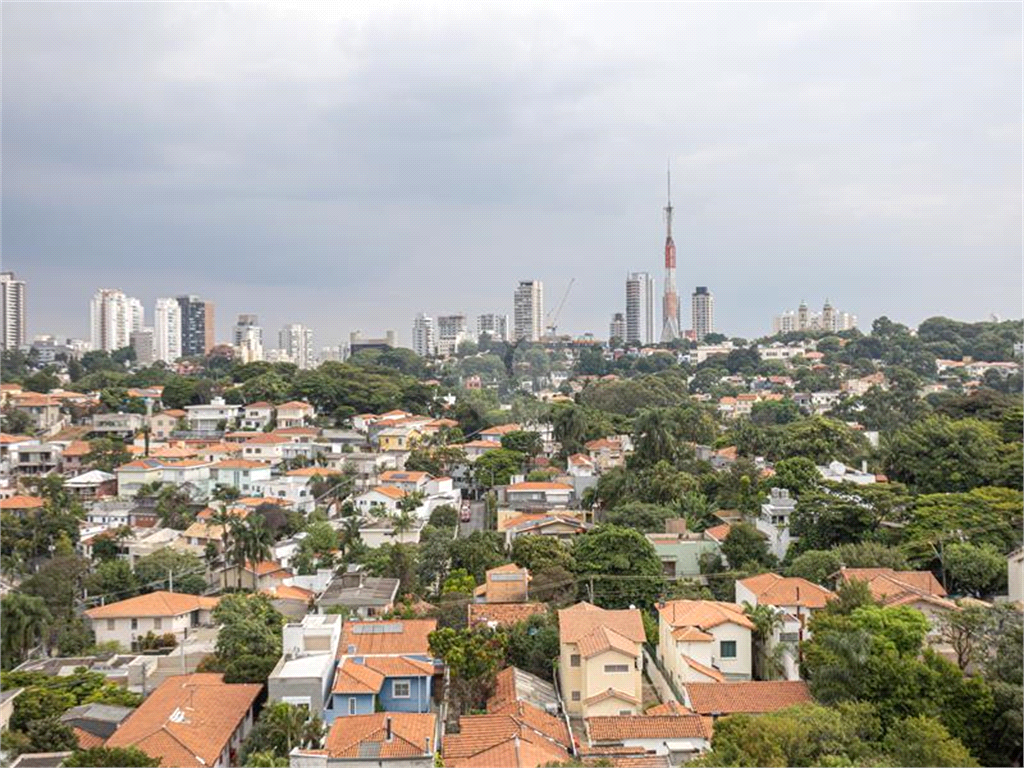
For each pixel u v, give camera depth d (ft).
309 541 309.01
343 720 148.87
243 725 158.51
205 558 307.58
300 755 131.95
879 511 244.42
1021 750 128.88
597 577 223.30
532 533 282.97
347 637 188.14
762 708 149.69
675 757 138.51
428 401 613.11
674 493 305.12
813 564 213.05
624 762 135.54
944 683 134.31
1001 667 141.38
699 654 172.24
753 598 195.31
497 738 140.97
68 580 269.64
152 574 279.28
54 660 210.59
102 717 161.27
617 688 161.79
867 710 130.52
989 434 303.27
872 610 150.82
